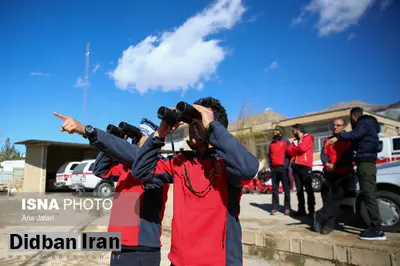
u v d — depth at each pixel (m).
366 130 3.74
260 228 4.64
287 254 4.02
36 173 18.12
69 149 22.34
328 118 18.55
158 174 1.89
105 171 2.29
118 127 2.31
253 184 12.79
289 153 5.71
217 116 1.77
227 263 1.54
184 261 1.56
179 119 1.67
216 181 1.63
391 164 4.49
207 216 1.59
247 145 22.27
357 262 3.43
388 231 4.18
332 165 4.31
